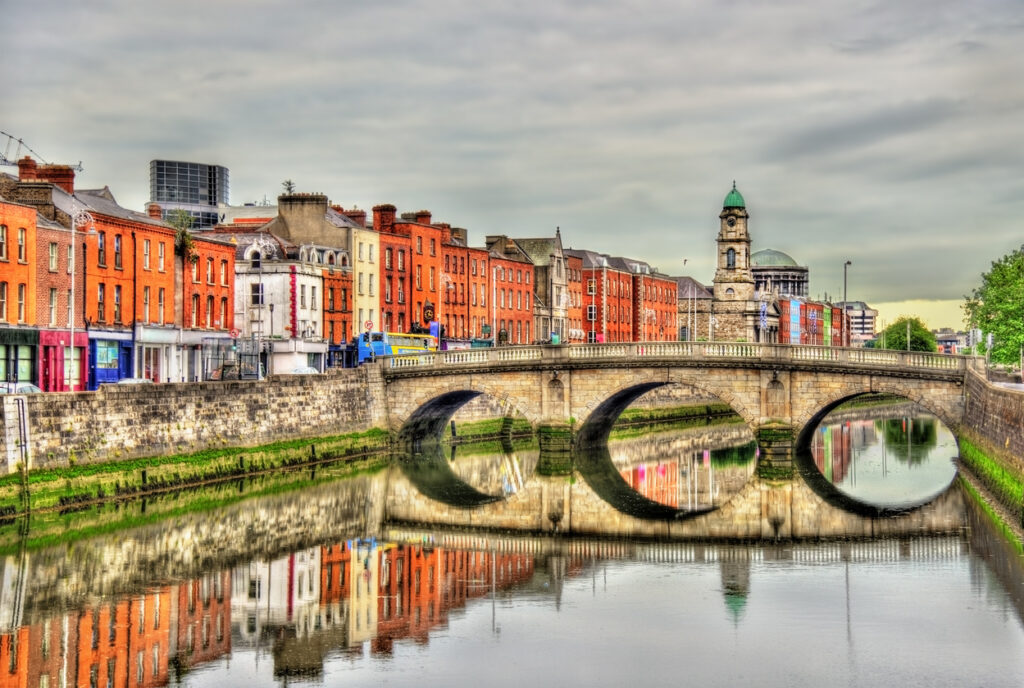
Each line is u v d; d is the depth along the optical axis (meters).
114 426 65.50
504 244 148.12
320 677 36.44
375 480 79.12
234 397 78.00
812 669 36.91
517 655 38.53
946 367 82.44
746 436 118.38
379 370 96.06
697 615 43.19
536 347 91.44
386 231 123.56
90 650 38.50
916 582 47.50
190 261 93.81
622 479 82.06
